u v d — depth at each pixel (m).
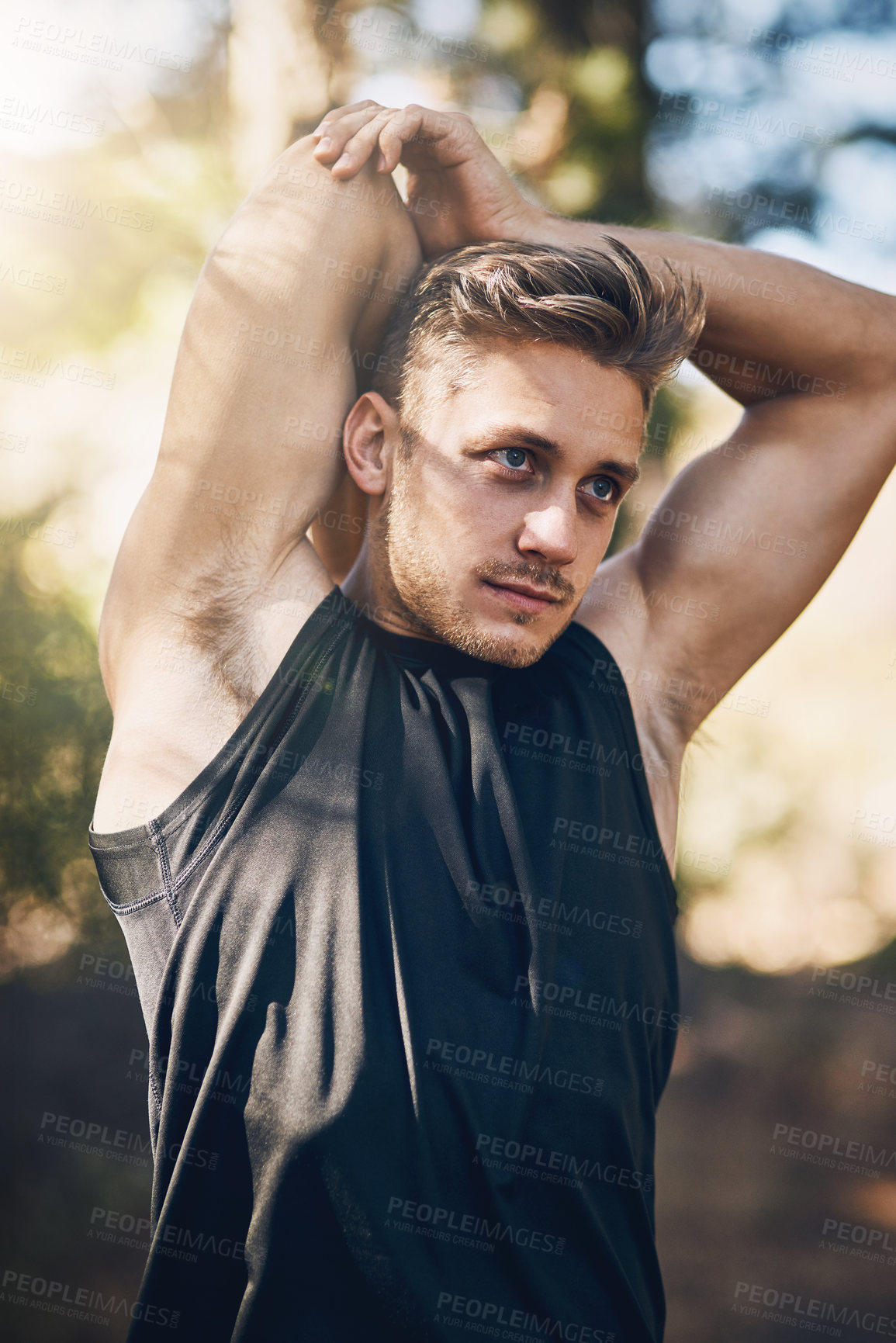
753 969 5.91
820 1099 4.91
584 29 3.66
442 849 1.51
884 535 7.07
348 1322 1.36
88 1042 3.29
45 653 2.99
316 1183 1.36
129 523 1.61
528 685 1.70
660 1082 1.76
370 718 1.57
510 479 1.51
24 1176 3.06
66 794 3.02
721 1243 3.79
